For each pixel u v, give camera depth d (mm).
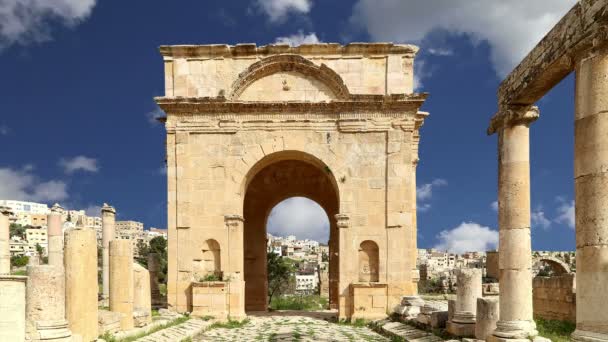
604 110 8930
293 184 36531
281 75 28453
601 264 8867
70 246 15719
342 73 28359
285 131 27969
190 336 21469
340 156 27672
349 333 22906
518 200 13797
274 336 22062
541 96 13336
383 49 28312
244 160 27906
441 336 18047
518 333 13156
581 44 9438
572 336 9297
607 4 8648
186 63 28703
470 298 17438
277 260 48875
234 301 26984
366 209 27328
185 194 27812
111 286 19594
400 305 24594
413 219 30422
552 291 22562
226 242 27453
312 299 45250
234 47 28344
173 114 28219
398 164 27406
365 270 27281
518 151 13938
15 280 14305
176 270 27391
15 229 165750
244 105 27828
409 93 27438
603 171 8906
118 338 17766
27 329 14125
